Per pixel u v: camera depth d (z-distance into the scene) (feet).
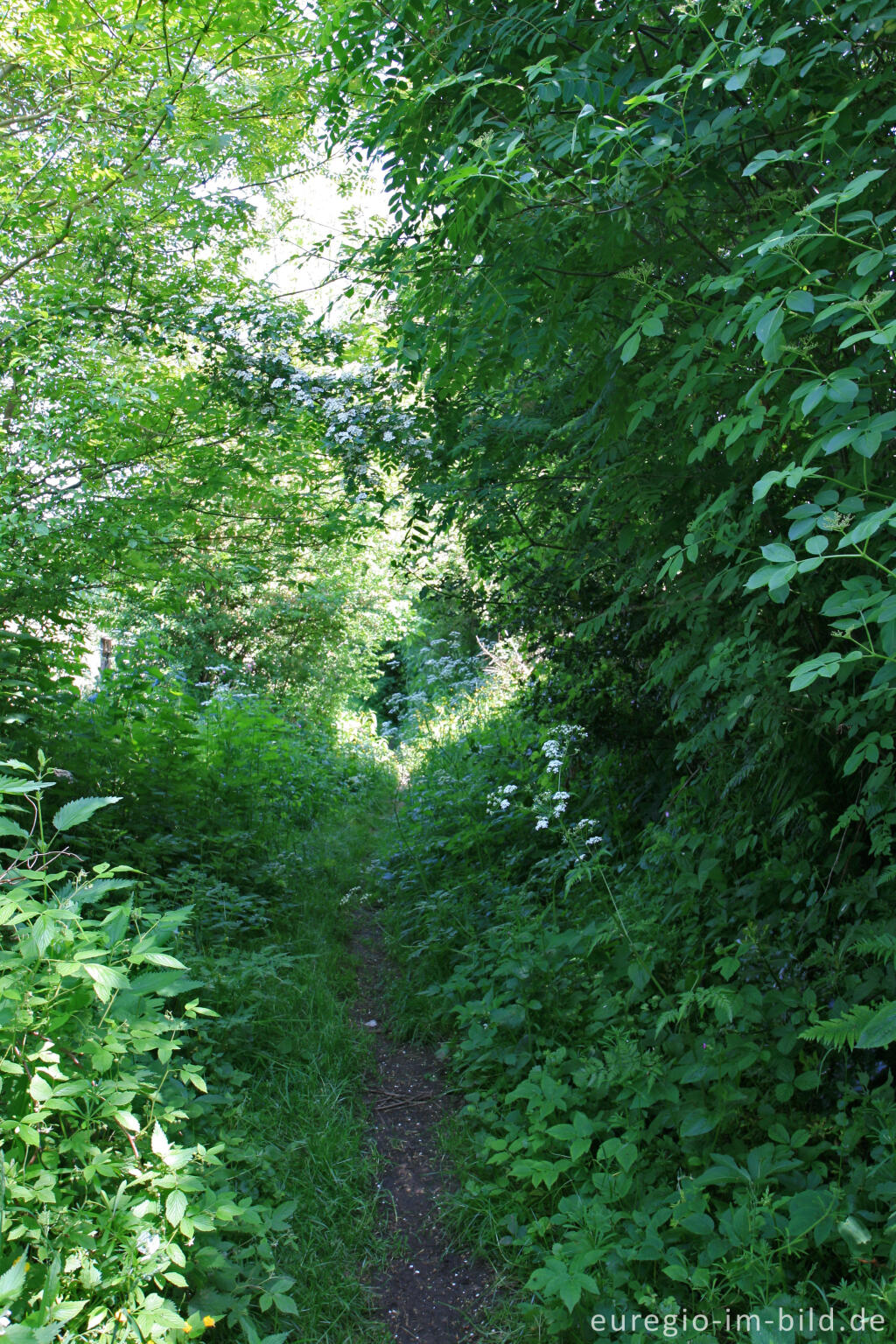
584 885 14.01
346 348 15.47
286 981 12.41
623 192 6.55
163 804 16.53
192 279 15.85
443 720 32.35
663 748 15.34
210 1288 6.89
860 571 7.29
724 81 6.35
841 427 5.17
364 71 9.58
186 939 12.48
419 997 14.05
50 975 6.68
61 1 14.46
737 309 6.19
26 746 13.89
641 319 6.55
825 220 6.40
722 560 9.30
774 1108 8.21
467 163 7.57
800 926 9.10
